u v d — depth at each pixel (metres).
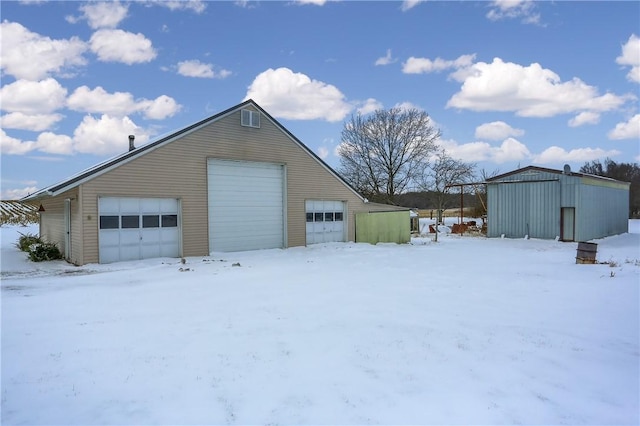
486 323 6.50
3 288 9.36
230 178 17.44
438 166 42.03
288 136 19.44
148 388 4.09
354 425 3.47
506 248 19.98
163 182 15.15
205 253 16.38
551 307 7.54
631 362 5.00
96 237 13.59
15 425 3.42
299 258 15.81
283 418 3.57
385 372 4.55
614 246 20.25
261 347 5.27
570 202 23.05
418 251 18.52
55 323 6.32
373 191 42.84
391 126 42.50
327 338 5.66
